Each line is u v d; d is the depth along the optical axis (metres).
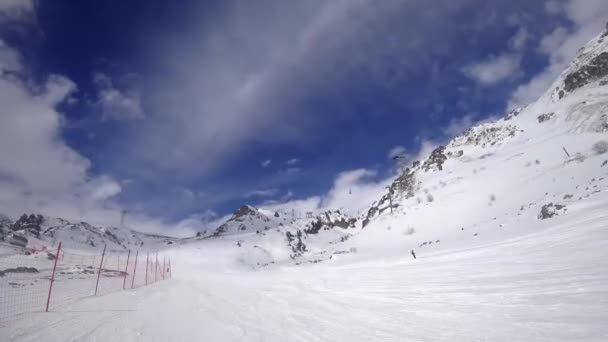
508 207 57.19
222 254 135.50
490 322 6.63
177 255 131.62
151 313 10.22
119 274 35.09
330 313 9.62
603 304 6.59
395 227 86.69
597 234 16.36
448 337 5.99
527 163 76.81
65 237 196.75
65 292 16.61
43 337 6.86
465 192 82.69
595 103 82.69
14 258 31.58
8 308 11.09
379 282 17.36
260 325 8.21
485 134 132.25
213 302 13.20
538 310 6.97
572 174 53.66
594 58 104.88
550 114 103.56
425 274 18.20
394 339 6.20
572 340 4.99
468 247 30.61
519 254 17.75
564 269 11.23
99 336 7.00
